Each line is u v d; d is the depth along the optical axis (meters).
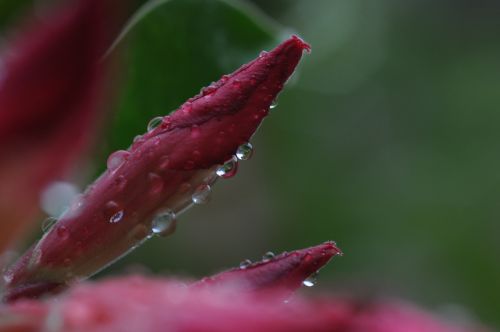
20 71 0.17
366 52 0.72
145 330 0.17
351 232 0.62
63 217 0.21
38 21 0.17
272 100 0.20
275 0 0.52
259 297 0.17
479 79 0.70
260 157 0.65
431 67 0.72
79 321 0.17
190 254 0.61
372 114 0.69
